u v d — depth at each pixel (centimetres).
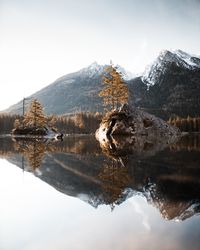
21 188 820
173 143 2867
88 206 616
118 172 1066
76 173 1069
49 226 490
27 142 3619
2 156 1741
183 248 376
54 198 695
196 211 547
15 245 413
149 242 399
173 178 911
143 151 1927
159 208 578
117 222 499
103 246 393
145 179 908
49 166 1270
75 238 429
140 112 4819
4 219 536
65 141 3891
